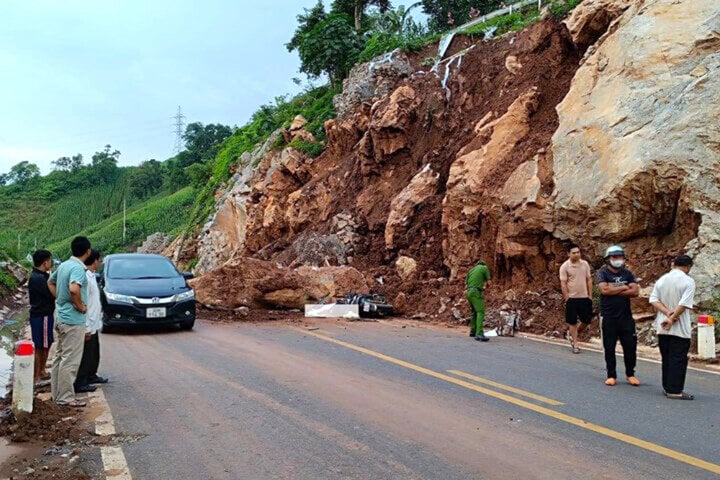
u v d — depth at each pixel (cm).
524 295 1355
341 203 2208
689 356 972
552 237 1362
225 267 1590
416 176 1914
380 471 484
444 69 2127
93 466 504
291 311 1573
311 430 587
